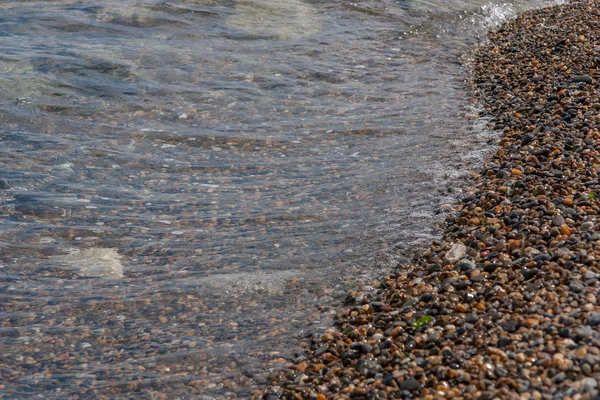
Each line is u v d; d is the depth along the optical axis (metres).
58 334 2.61
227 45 4.22
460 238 2.79
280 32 4.45
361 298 2.67
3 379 2.48
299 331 2.59
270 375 2.47
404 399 2.28
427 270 2.69
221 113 3.63
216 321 2.64
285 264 2.83
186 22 4.43
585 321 2.31
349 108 3.71
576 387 2.17
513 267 2.56
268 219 3.02
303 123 3.59
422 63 4.24
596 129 3.17
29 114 3.52
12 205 3.05
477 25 4.86
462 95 3.83
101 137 3.43
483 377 2.25
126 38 4.18
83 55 3.92
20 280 2.78
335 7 4.89
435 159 3.28
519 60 4.15
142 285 2.77
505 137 3.34
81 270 2.82
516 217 2.77
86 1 4.63
